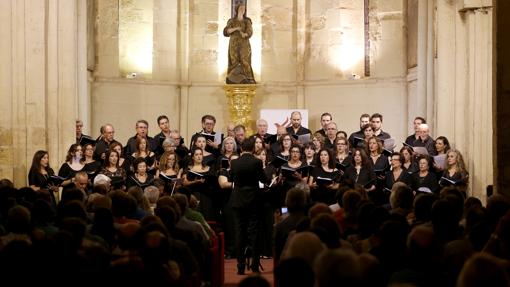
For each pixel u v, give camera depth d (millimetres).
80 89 17109
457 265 5551
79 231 6543
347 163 14000
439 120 16281
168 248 5746
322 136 15984
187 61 21047
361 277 4125
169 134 15609
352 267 4121
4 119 13805
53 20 14508
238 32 19688
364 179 13562
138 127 14844
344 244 6430
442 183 13891
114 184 12797
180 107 20875
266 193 13336
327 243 6188
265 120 17188
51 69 14500
